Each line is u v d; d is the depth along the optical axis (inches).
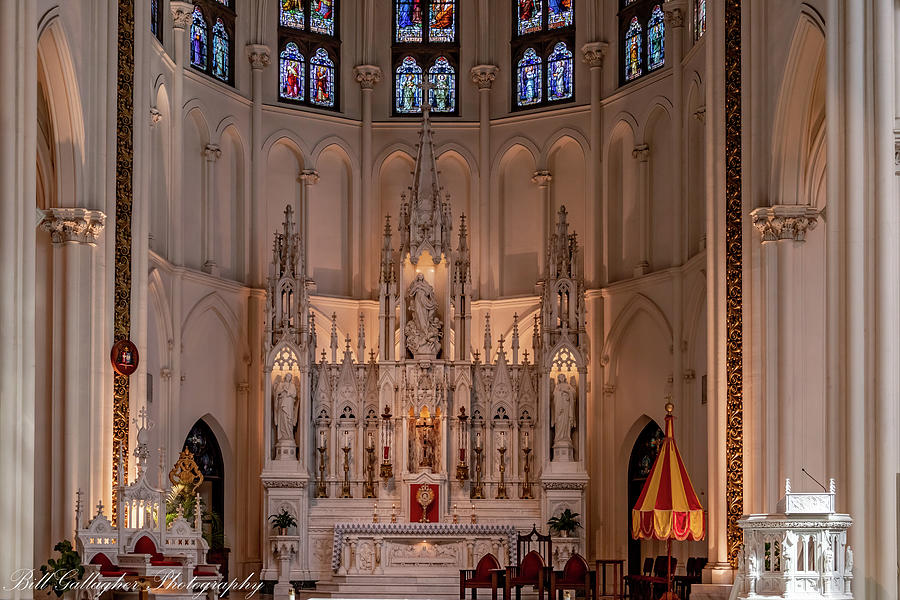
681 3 1365.7
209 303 1412.4
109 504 1062.4
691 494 866.8
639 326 1429.6
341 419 1440.7
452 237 1569.9
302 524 1382.9
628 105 1462.8
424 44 1590.8
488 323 1455.5
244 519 1439.5
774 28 1034.1
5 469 817.5
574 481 1386.6
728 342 1066.7
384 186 1579.7
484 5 1582.2
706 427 1284.4
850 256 812.0
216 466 1441.9
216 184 1464.1
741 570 721.0
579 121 1524.4
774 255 1034.1
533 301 1524.4
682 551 1332.4
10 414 821.9
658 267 1418.6
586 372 1411.2
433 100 1585.9
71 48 1041.5
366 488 1429.6
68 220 1056.2
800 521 699.4
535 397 1438.2
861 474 800.3
